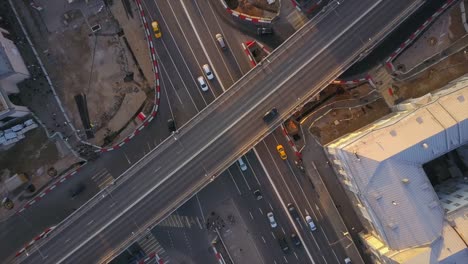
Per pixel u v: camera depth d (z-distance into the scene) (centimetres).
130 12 8712
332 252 8925
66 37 8750
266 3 8725
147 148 8788
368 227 8500
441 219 7325
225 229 8950
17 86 8656
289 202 8938
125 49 8744
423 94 8688
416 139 7262
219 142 8281
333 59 8238
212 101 8769
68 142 8731
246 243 8981
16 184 8669
